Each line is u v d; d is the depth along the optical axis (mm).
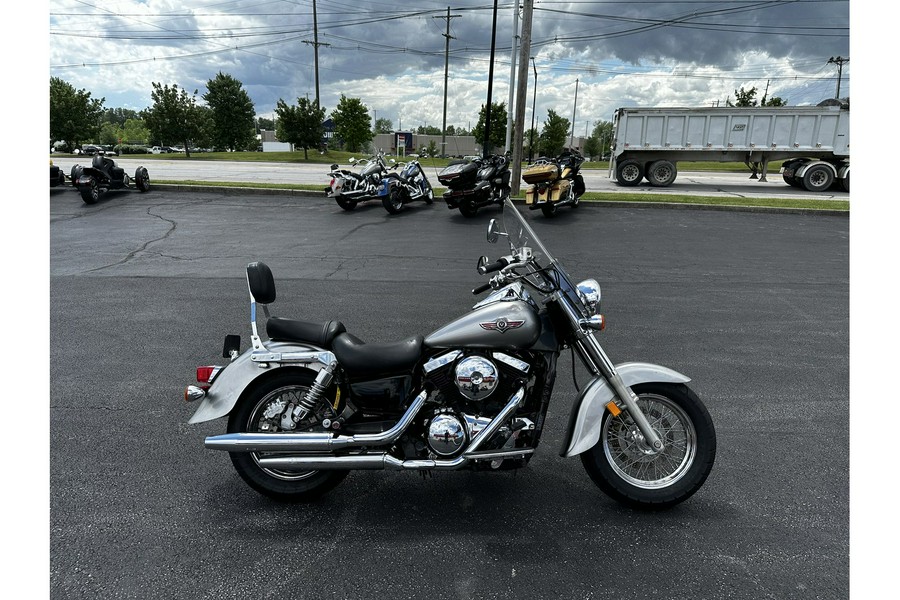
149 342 5508
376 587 2490
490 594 2445
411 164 14938
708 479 3332
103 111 49406
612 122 21516
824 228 11766
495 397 2928
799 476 3352
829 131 19000
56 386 4539
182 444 3719
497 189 13172
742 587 2486
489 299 3051
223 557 2691
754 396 4398
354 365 2936
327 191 14023
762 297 7039
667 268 8500
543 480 3363
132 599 2428
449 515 3021
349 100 47000
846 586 2486
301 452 2965
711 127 19859
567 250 9688
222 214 13375
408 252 9594
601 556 2688
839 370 4895
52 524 2912
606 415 3033
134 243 10141
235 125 51531
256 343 3076
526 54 15453
